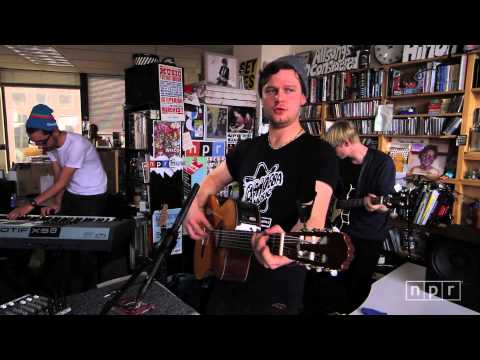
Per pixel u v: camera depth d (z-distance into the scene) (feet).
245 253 4.12
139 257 9.37
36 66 24.07
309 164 3.78
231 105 11.27
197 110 10.57
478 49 9.58
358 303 7.47
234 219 4.19
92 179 8.77
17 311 3.04
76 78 26.76
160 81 9.36
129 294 3.46
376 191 7.30
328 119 14.05
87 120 25.54
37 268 6.70
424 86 10.93
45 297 3.32
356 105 12.96
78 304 3.28
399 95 11.55
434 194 10.15
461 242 4.54
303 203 3.45
